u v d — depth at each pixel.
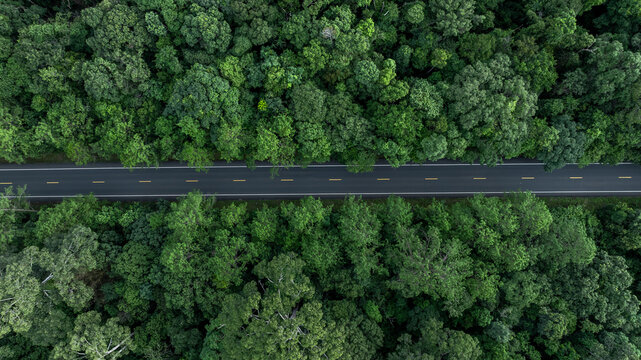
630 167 58.31
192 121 46.47
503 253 48.59
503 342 45.59
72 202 50.16
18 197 52.81
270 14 45.84
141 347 48.81
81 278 47.94
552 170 56.78
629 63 45.59
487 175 59.72
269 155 49.31
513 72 47.62
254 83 47.44
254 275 52.12
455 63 49.12
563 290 49.75
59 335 47.31
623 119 49.38
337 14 46.34
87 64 45.34
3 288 42.16
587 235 53.25
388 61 46.84
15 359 51.38
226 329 43.81
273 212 52.31
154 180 60.12
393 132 47.72
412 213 50.38
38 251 46.91
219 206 59.94
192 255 48.03
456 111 47.03
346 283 48.56
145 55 49.22
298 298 44.72
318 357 40.41
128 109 49.75
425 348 44.88
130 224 52.81
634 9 47.31
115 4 46.12
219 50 47.28
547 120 52.38
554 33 47.47
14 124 48.78
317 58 46.09
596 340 46.81
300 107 46.81
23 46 45.38
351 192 60.22
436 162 60.00
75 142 50.28
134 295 48.91
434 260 47.69
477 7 51.62
